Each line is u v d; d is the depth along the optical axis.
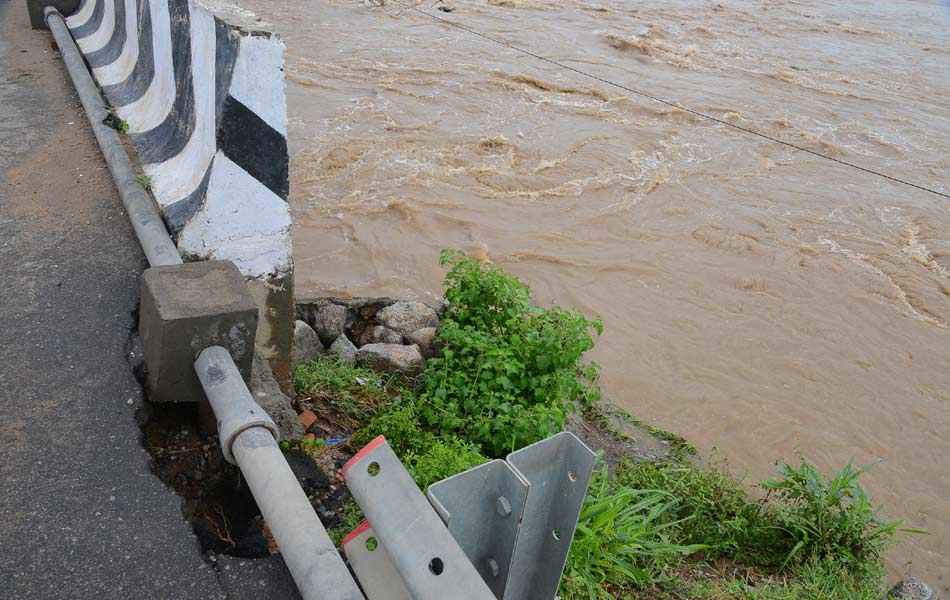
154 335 2.88
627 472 5.59
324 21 19.80
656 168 13.20
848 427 7.71
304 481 3.29
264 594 2.48
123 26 5.84
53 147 5.16
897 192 13.30
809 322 9.40
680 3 26.05
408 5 22.05
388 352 5.14
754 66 19.89
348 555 2.01
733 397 7.84
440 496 1.58
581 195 11.93
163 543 2.58
